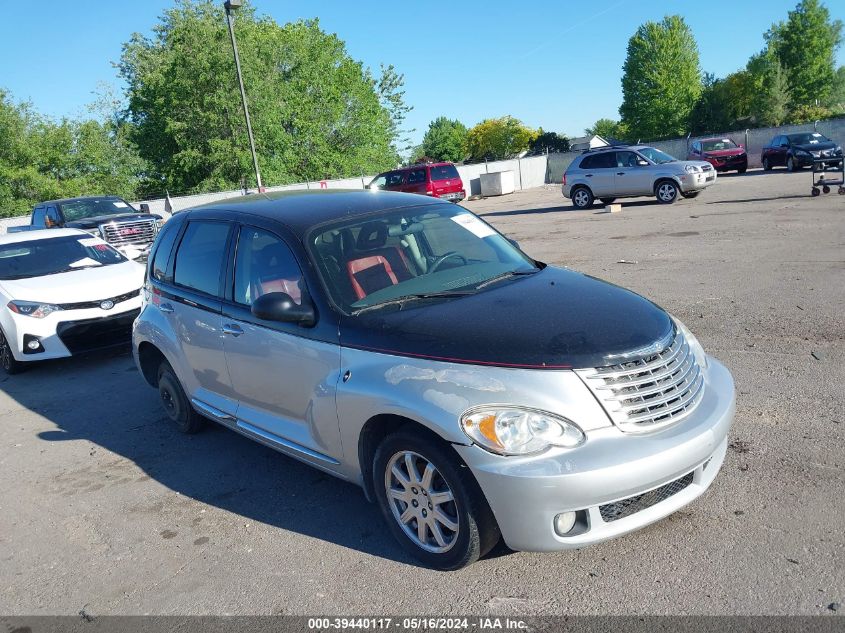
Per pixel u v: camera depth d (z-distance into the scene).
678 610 2.92
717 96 76.00
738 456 4.16
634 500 3.12
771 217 13.73
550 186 38.91
